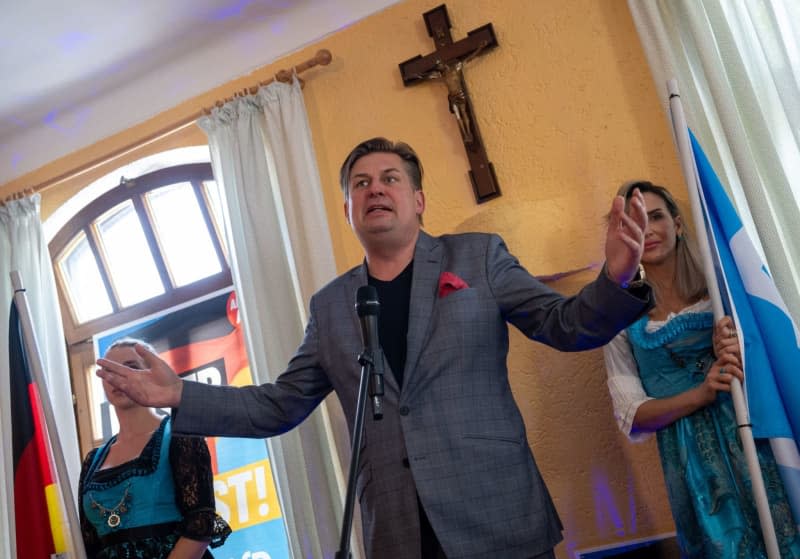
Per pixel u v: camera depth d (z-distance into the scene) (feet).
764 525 6.80
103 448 9.95
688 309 8.09
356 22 11.85
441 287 7.20
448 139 10.99
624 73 10.32
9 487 11.05
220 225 13.39
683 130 8.06
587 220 10.12
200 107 12.69
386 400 6.91
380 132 11.40
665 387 8.02
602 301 6.09
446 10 11.15
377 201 7.77
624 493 9.43
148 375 7.29
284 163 11.48
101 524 9.06
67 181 13.74
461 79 10.80
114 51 12.44
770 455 7.48
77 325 13.91
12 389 10.12
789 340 7.55
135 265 13.88
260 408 7.66
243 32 12.45
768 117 9.49
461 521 6.38
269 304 11.12
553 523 6.64
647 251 8.36
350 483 5.59
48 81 12.82
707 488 7.43
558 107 10.53
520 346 10.13
